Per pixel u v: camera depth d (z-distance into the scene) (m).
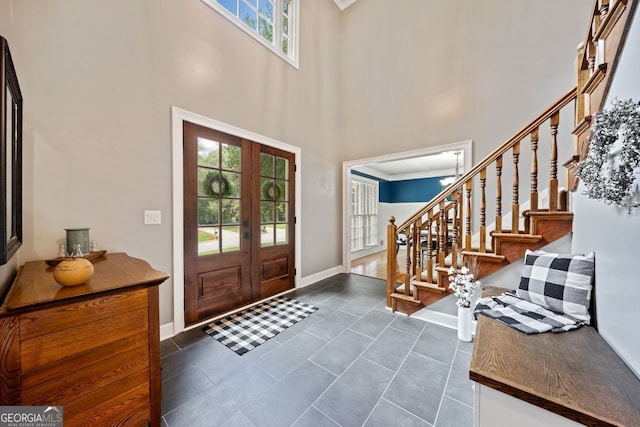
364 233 6.71
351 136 4.23
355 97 4.17
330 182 4.16
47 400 0.89
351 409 1.36
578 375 0.89
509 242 2.02
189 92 2.30
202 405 1.39
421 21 3.46
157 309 1.18
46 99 1.58
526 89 2.71
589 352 1.04
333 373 1.67
